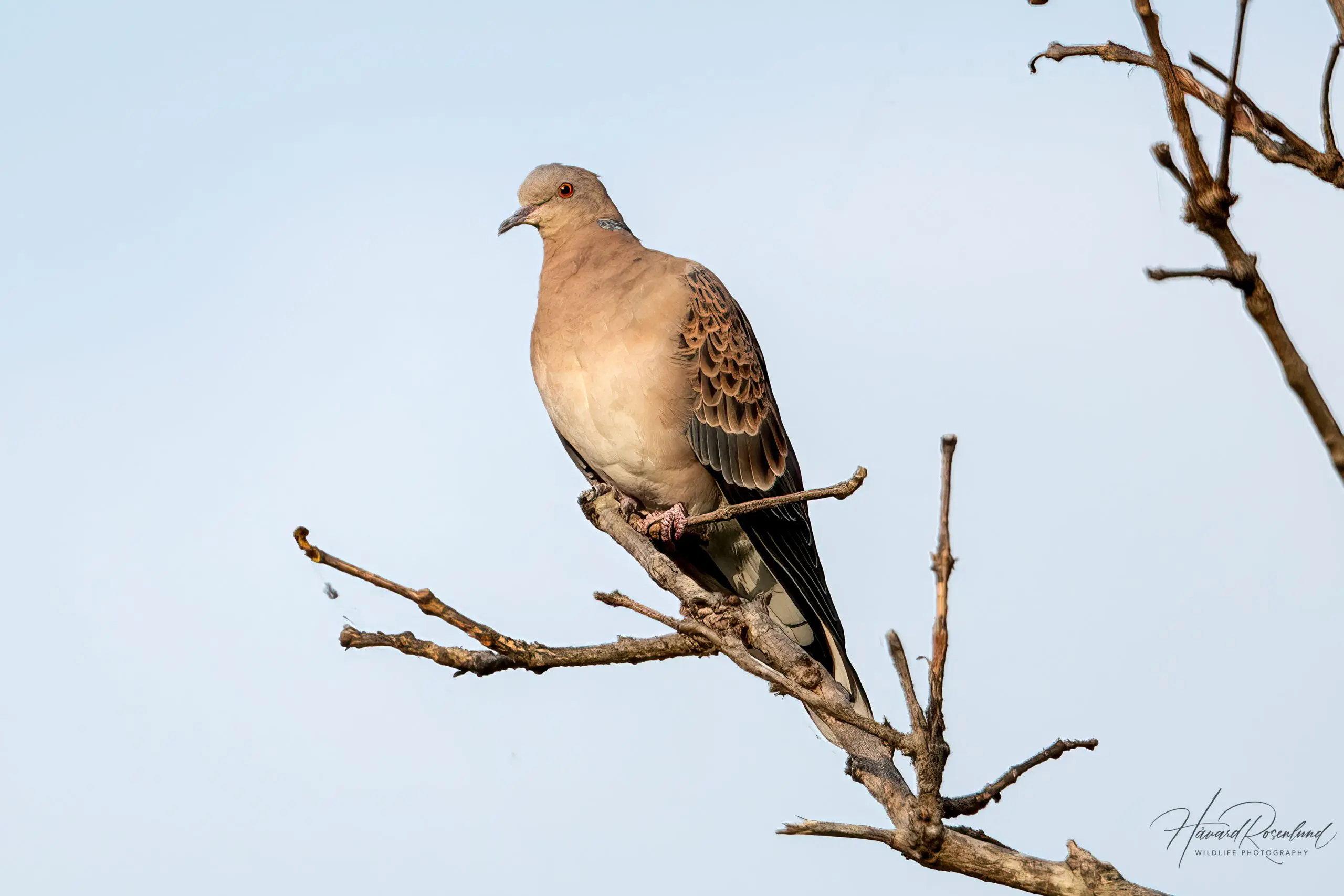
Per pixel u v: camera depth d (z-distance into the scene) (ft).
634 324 37.29
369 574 24.63
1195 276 15.10
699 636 22.36
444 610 25.11
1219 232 14.88
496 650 26.00
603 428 37.73
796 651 27.12
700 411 37.78
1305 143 21.09
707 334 37.88
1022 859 21.52
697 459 38.32
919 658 21.61
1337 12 18.78
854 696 38.34
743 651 22.16
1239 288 15.01
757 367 39.34
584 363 37.42
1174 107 14.90
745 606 28.02
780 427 39.75
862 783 24.79
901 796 24.07
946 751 20.70
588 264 38.99
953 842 21.29
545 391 38.60
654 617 22.59
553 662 27.04
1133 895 21.12
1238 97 21.27
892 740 20.92
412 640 26.48
